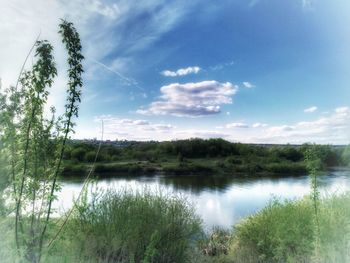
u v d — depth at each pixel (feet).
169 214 26.45
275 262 25.59
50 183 17.31
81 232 22.40
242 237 30.09
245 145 265.95
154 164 216.33
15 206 16.57
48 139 17.25
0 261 16.17
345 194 27.94
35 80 16.71
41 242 16.71
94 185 23.84
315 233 22.80
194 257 27.86
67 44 17.52
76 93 17.53
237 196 109.50
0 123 16.76
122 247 23.32
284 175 220.02
